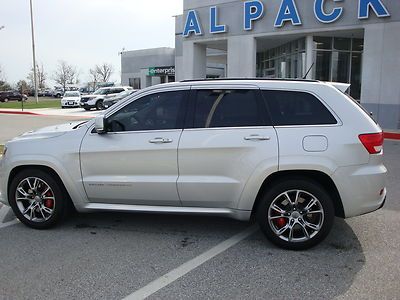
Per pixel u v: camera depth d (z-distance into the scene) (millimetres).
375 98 16719
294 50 20578
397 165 9438
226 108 4723
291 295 3594
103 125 4777
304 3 17797
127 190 4875
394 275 3955
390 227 5262
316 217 4531
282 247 4582
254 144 4512
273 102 4641
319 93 4586
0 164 5363
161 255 4445
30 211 5242
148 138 4781
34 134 5352
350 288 3707
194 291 3670
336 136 4426
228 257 4387
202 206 4781
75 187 5023
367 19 16500
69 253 4504
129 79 59625
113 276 3959
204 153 4629
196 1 21031
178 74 39875
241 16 19594
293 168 4438
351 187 4410
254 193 4562
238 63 19969
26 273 4031
